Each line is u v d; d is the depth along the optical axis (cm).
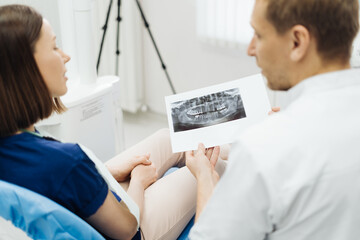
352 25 66
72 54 182
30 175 84
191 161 109
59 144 87
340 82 66
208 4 228
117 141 206
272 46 70
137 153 140
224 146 151
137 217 104
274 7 66
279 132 63
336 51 67
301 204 62
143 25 270
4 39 79
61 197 86
